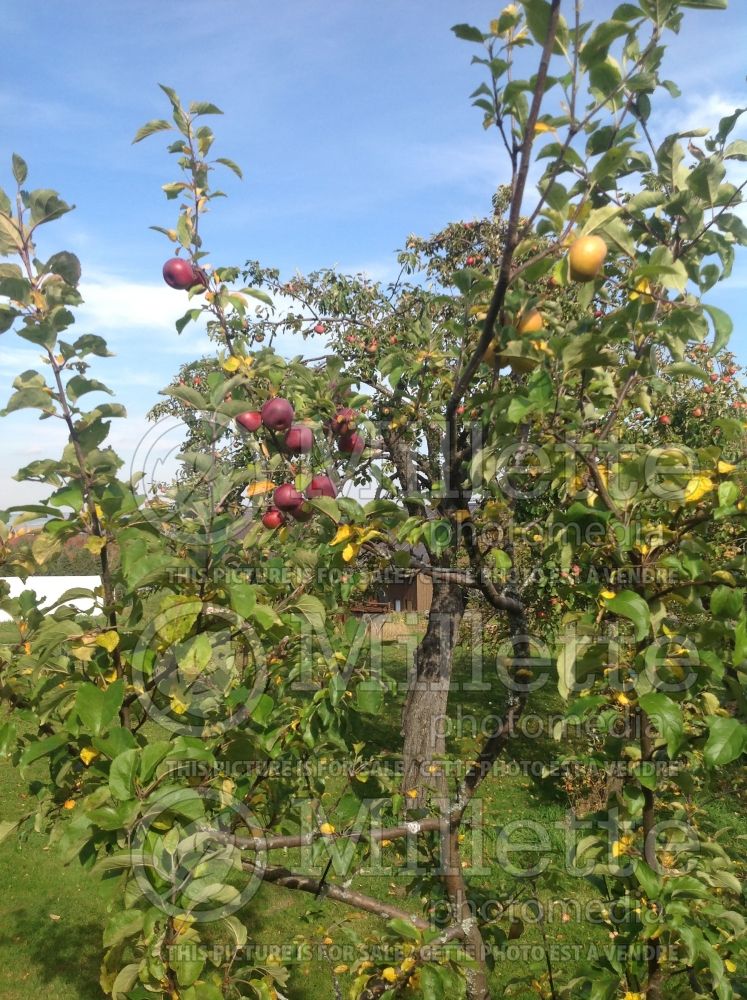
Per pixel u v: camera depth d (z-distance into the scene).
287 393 2.99
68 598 2.22
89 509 2.19
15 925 5.95
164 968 1.87
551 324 2.40
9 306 2.06
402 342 5.82
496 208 8.51
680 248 2.21
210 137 2.66
